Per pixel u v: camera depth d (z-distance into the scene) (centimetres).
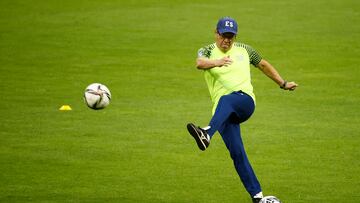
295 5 10481
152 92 6556
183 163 4481
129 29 9206
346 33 8981
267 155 4659
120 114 5769
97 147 4825
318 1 10731
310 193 3875
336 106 6034
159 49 8338
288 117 5684
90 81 6962
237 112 3528
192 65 7656
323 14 9938
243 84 3569
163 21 9619
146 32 9081
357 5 10450
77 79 7025
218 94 3603
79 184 4028
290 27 9306
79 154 4653
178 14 9988
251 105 3556
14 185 3991
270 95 6438
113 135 5138
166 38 8819
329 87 6719
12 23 9462
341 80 6975
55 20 9631
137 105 6081
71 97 6338
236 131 3603
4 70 7338
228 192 3912
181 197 3816
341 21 9556
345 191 3903
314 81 6956
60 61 7738
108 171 4291
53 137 5069
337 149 4784
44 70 7369
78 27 9275
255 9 10244
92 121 5538
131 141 4988
